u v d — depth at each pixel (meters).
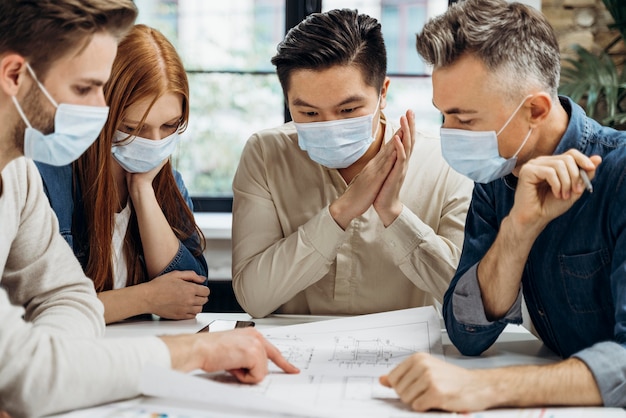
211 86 3.56
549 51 1.32
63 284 1.44
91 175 1.74
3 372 1.06
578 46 3.15
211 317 1.85
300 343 1.45
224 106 3.57
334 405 1.13
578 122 1.33
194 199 3.54
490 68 1.28
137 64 1.66
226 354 1.21
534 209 1.27
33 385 1.07
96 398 1.10
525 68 1.29
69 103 1.20
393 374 1.14
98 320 1.41
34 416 1.07
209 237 3.08
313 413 1.07
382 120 1.96
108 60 1.21
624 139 1.31
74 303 1.41
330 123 1.72
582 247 1.33
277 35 3.54
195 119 3.57
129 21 1.22
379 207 1.79
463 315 1.40
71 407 1.09
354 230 1.94
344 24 1.70
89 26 1.16
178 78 1.71
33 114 1.19
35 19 1.13
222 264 3.13
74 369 1.09
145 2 3.55
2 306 1.12
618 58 3.29
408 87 3.54
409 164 1.99
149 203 1.83
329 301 1.97
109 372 1.10
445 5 3.51
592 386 1.11
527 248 1.32
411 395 1.11
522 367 1.14
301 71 1.69
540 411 1.10
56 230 1.48
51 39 1.14
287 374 1.27
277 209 1.96
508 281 1.35
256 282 1.83
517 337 1.59
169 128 1.75
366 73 1.72
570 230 1.33
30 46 1.14
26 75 1.16
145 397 1.16
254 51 3.55
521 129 1.32
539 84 1.31
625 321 1.18
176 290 1.78
